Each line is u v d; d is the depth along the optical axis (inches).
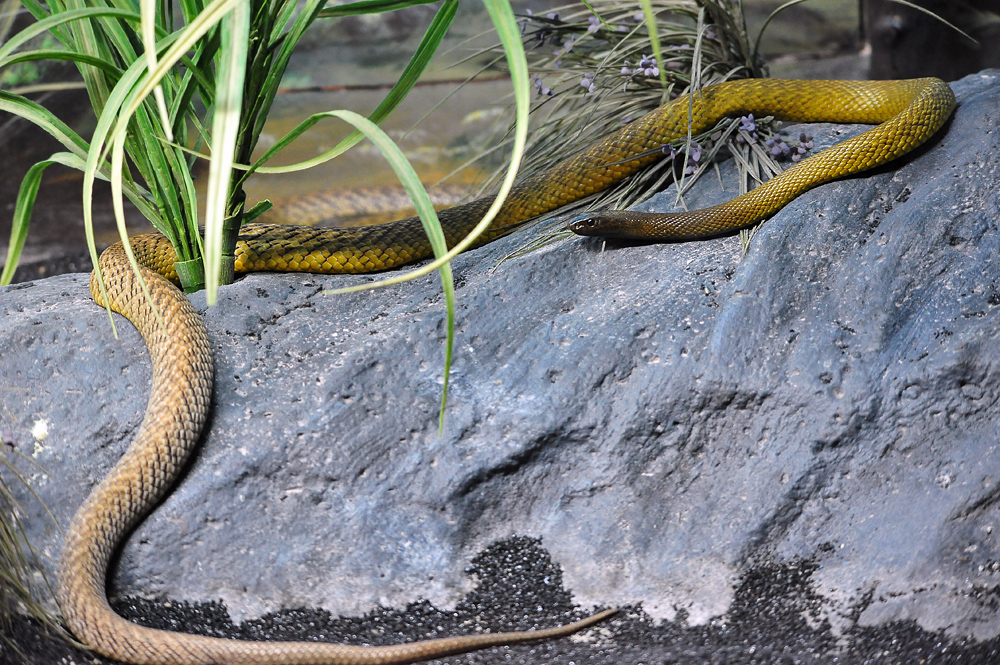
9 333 102.8
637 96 112.4
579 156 108.7
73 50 103.2
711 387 100.4
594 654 98.0
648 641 98.3
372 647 97.6
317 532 100.0
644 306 102.3
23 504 100.3
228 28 95.8
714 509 99.7
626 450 100.3
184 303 102.7
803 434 99.8
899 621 97.8
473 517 100.3
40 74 170.1
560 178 108.7
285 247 105.9
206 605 99.3
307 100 205.8
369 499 100.3
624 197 108.7
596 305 103.0
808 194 104.1
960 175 103.7
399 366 102.0
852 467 99.4
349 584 99.6
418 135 170.9
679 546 99.4
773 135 108.3
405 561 99.8
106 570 99.0
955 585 97.9
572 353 101.6
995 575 97.9
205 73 101.0
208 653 97.3
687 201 107.2
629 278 103.9
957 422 99.4
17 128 169.8
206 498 100.1
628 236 104.7
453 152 158.6
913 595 98.0
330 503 100.3
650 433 100.3
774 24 235.0
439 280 105.3
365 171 152.9
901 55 164.1
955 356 99.8
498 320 103.0
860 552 98.7
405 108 193.0
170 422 100.1
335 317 104.0
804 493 99.4
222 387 101.8
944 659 97.2
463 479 100.3
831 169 104.0
